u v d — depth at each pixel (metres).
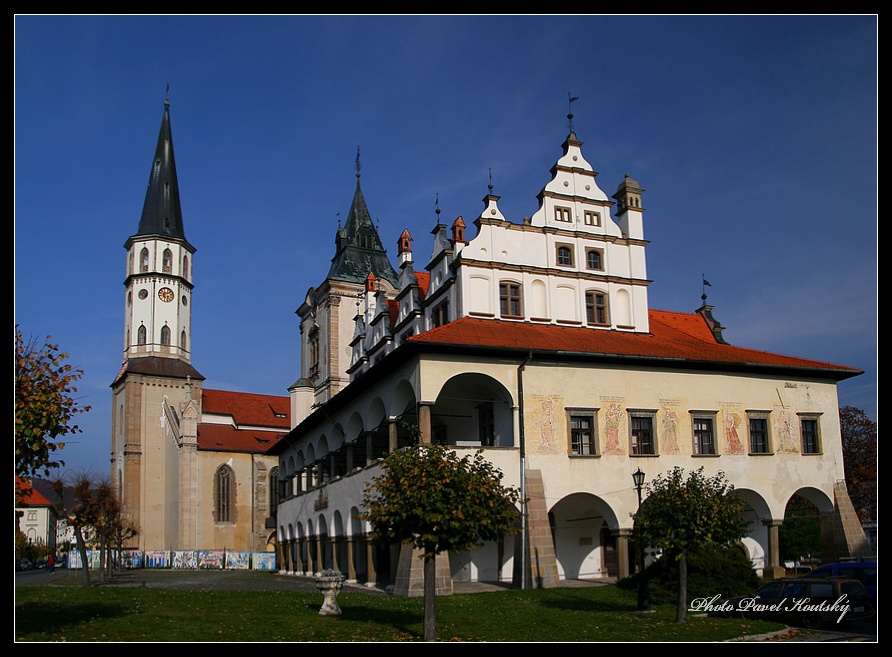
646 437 43.16
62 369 22.91
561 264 47.81
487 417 45.41
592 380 42.31
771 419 46.09
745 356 47.06
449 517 23.19
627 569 40.94
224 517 96.56
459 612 29.31
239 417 107.75
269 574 67.75
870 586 28.31
